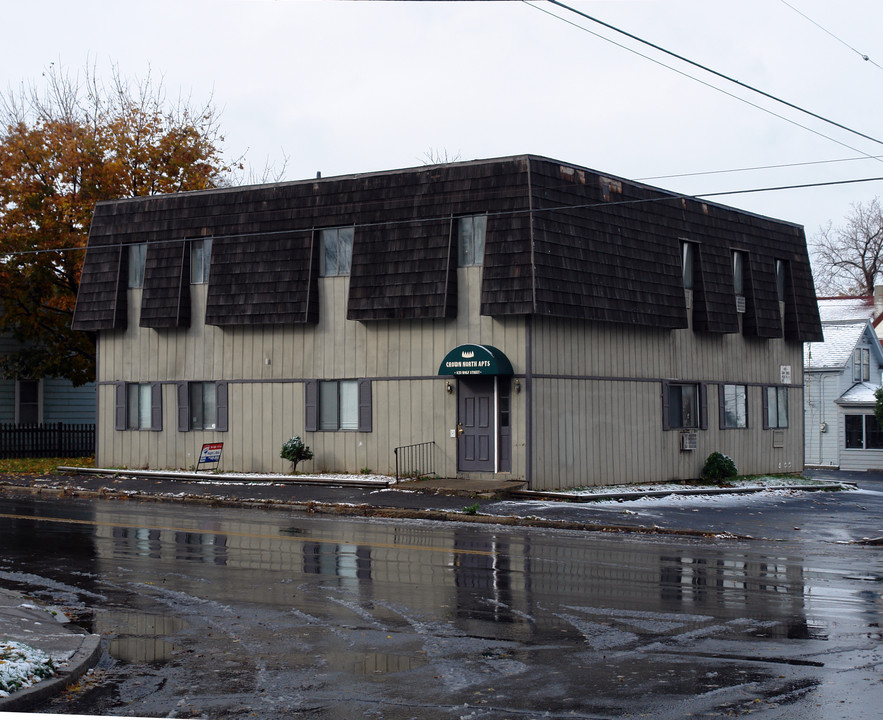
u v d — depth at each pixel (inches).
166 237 1195.9
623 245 1079.0
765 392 1350.9
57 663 350.6
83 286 1249.4
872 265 3034.0
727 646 384.5
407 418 1058.7
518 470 991.6
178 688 334.3
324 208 1100.5
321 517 855.7
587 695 319.9
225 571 557.9
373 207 1068.5
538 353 997.8
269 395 1139.9
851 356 1952.5
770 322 1318.9
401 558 607.8
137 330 1230.3
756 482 1234.6
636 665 356.8
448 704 312.5
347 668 356.5
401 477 1054.4
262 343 1146.7
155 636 408.2
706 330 1208.8
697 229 1205.1
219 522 796.0
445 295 1013.8
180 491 1021.2
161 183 1542.8
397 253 1046.4
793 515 935.0
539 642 392.5
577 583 524.4
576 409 1043.9
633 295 1078.4
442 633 408.8
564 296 987.9
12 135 1512.1
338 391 1104.8
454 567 574.6
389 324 1072.2
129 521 791.7
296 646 389.4
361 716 302.0
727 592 502.0
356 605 464.8
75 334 1520.7
